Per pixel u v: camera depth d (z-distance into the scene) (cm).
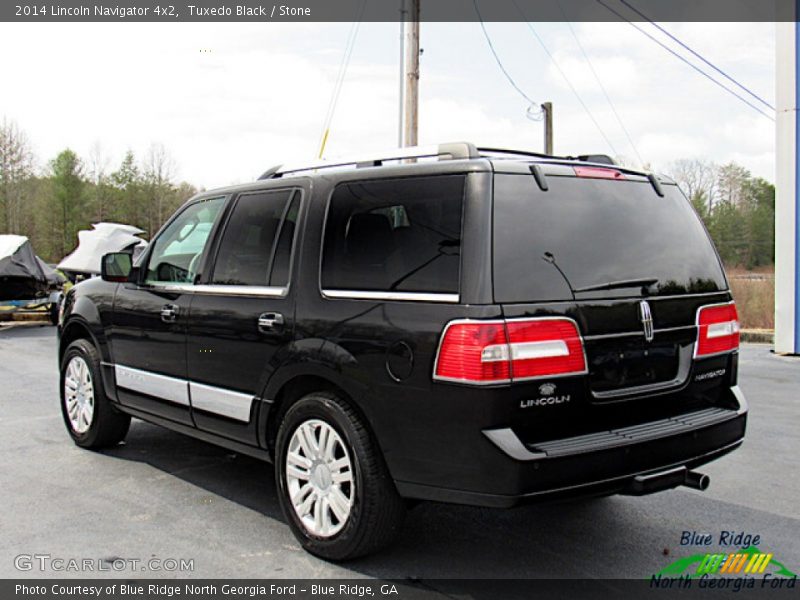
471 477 312
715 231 4231
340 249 377
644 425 353
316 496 375
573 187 354
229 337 425
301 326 381
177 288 475
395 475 337
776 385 928
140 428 648
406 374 329
